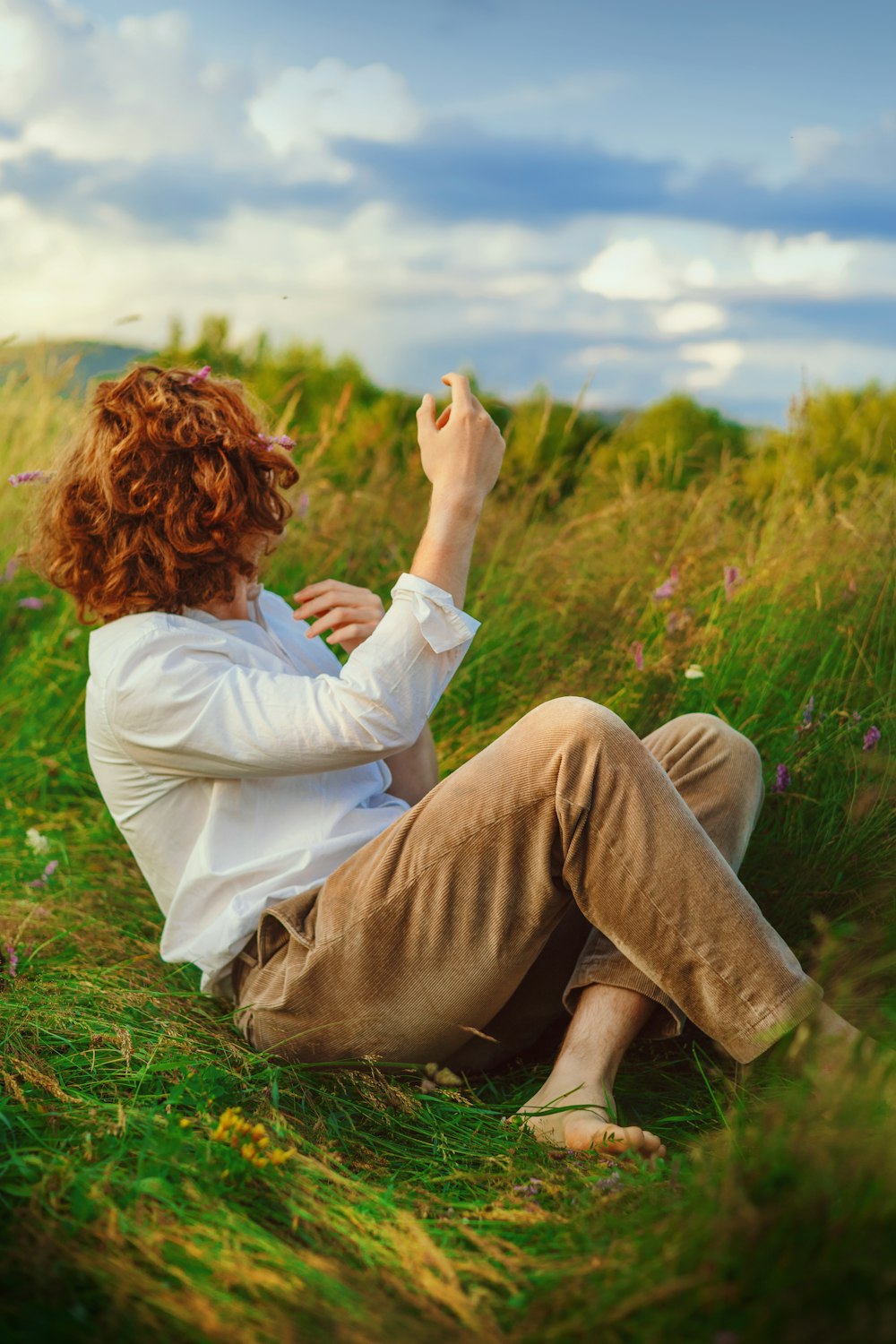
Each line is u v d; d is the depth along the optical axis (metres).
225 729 1.65
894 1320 0.96
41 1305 1.14
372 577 3.49
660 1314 1.05
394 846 1.62
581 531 3.50
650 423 6.32
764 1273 1.04
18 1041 1.72
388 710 1.64
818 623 2.76
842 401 3.80
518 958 1.62
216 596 1.79
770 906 2.21
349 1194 1.42
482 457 1.81
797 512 3.05
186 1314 1.12
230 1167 1.39
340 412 3.78
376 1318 1.12
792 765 2.40
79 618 1.83
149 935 2.37
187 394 1.77
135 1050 1.73
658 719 2.63
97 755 1.77
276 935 1.71
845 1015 1.84
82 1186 1.32
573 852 1.55
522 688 2.98
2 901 2.40
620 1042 1.62
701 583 2.98
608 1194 1.35
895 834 2.23
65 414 3.86
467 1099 1.73
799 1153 1.13
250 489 1.76
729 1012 1.52
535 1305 1.13
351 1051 1.71
